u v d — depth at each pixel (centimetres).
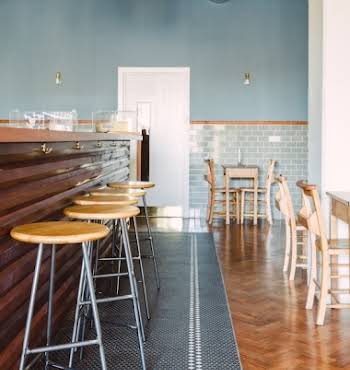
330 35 358
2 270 209
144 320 322
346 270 362
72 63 786
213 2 780
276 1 777
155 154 802
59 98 790
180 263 480
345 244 329
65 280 310
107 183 444
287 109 785
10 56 786
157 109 796
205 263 480
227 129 792
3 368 210
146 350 276
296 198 791
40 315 260
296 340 290
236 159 793
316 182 384
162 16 782
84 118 789
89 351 273
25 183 235
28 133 201
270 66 783
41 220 259
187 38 782
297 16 777
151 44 784
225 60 784
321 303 315
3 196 208
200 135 795
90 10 782
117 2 781
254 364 258
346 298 359
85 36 784
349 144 362
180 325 314
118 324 277
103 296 369
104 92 788
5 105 790
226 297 373
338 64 359
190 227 695
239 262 484
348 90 360
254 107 788
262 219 780
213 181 733
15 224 221
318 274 374
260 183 792
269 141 790
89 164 376
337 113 361
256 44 782
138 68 785
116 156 512
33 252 249
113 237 415
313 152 393
